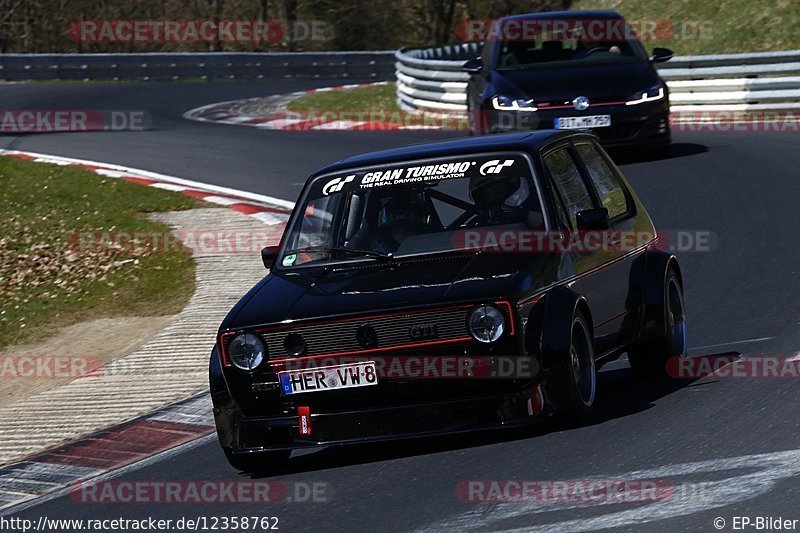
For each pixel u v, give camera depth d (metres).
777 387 23.67
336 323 21.47
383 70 136.88
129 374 32.56
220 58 132.50
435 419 21.16
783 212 44.56
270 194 58.66
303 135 78.19
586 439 21.48
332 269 23.78
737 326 30.64
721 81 72.00
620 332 25.17
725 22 111.31
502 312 21.06
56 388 32.50
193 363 32.94
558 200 24.14
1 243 52.47
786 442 19.97
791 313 31.03
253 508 20.55
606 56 58.31
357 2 192.75
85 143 80.50
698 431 21.22
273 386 21.83
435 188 24.61
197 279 43.38
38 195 61.97
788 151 57.28
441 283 21.91
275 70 133.25
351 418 21.36
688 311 33.28
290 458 24.20
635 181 53.47
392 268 23.09
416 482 20.50
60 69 130.25
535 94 55.50
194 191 60.44
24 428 28.95
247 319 22.19
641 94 55.56
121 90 117.19
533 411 21.23
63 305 43.16
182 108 101.50
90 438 27.36
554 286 22.34
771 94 70.75
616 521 17.05
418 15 193.25
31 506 22.89
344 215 25.00
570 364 21.64
